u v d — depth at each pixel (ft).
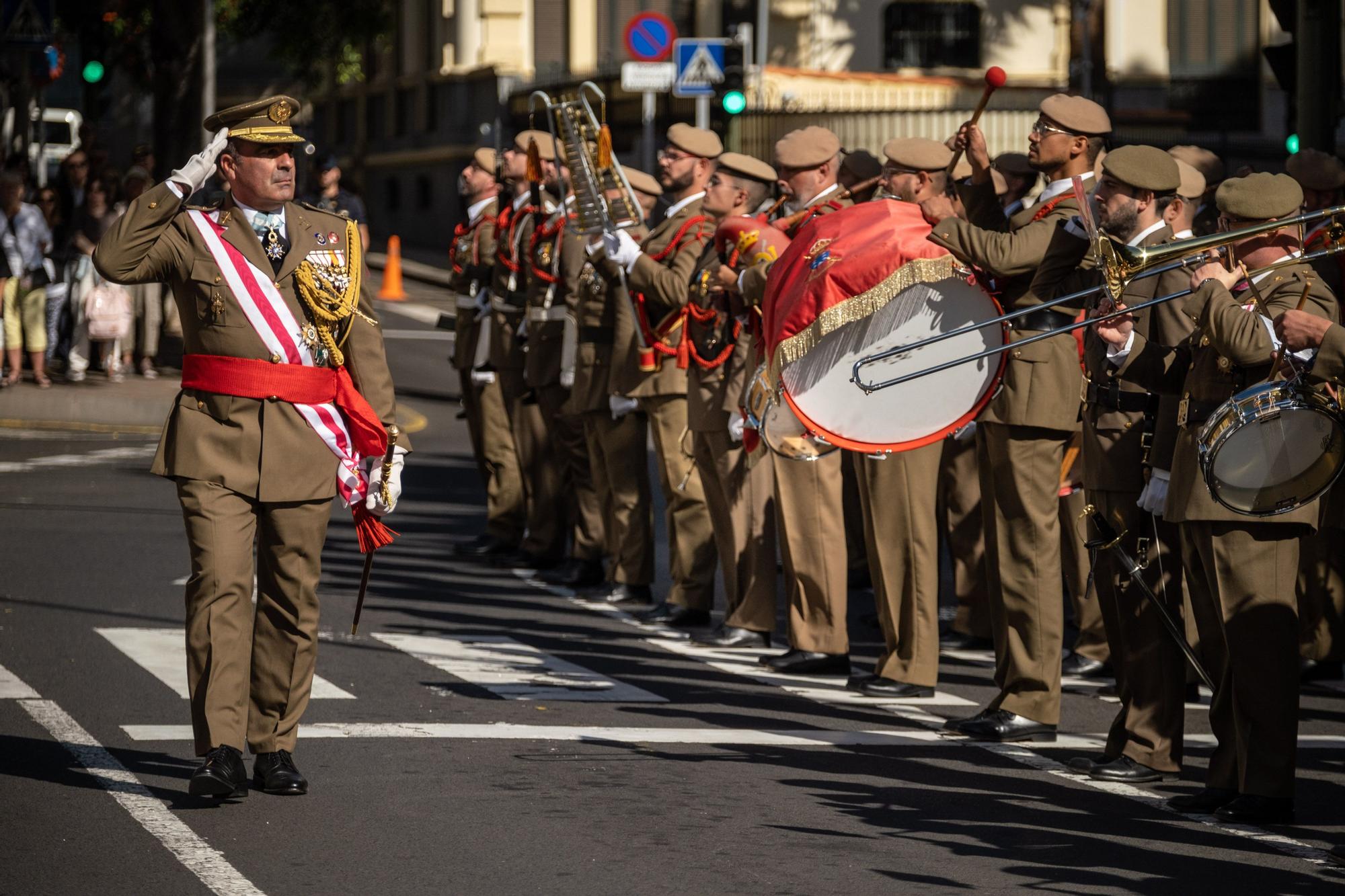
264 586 63.21
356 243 63.87
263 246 62.18
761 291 83.97
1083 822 62.34
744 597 95.96
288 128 62.44
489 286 118.01
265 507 62.44
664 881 54.54
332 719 74.54
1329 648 89.86
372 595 105.19
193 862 55.11
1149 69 325.21
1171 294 68.54
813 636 88.58
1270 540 61.93
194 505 61.21
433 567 116.06
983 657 94.79
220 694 60.95
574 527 112.16
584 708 78.33
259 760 63.67
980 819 62.34
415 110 371.56
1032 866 57.00
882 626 84.53
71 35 284.41
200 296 61.46
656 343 97.50
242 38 260.83
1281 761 62.49
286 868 54.85
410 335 259.60
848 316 72.08
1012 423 72.74
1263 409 58.39
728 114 190.80
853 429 73.15
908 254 71.92
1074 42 324.19
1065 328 65.10
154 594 99.09
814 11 328.90
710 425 94.32
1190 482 62.75
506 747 70.69
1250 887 55.31
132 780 63.87
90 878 53.42
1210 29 327.67
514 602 105.09
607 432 105.50
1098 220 68.49
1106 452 69.05
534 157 111.55
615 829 59.77
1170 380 65.36
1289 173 83.41
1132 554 69.05
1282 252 63.10
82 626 90.07
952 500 96.84
